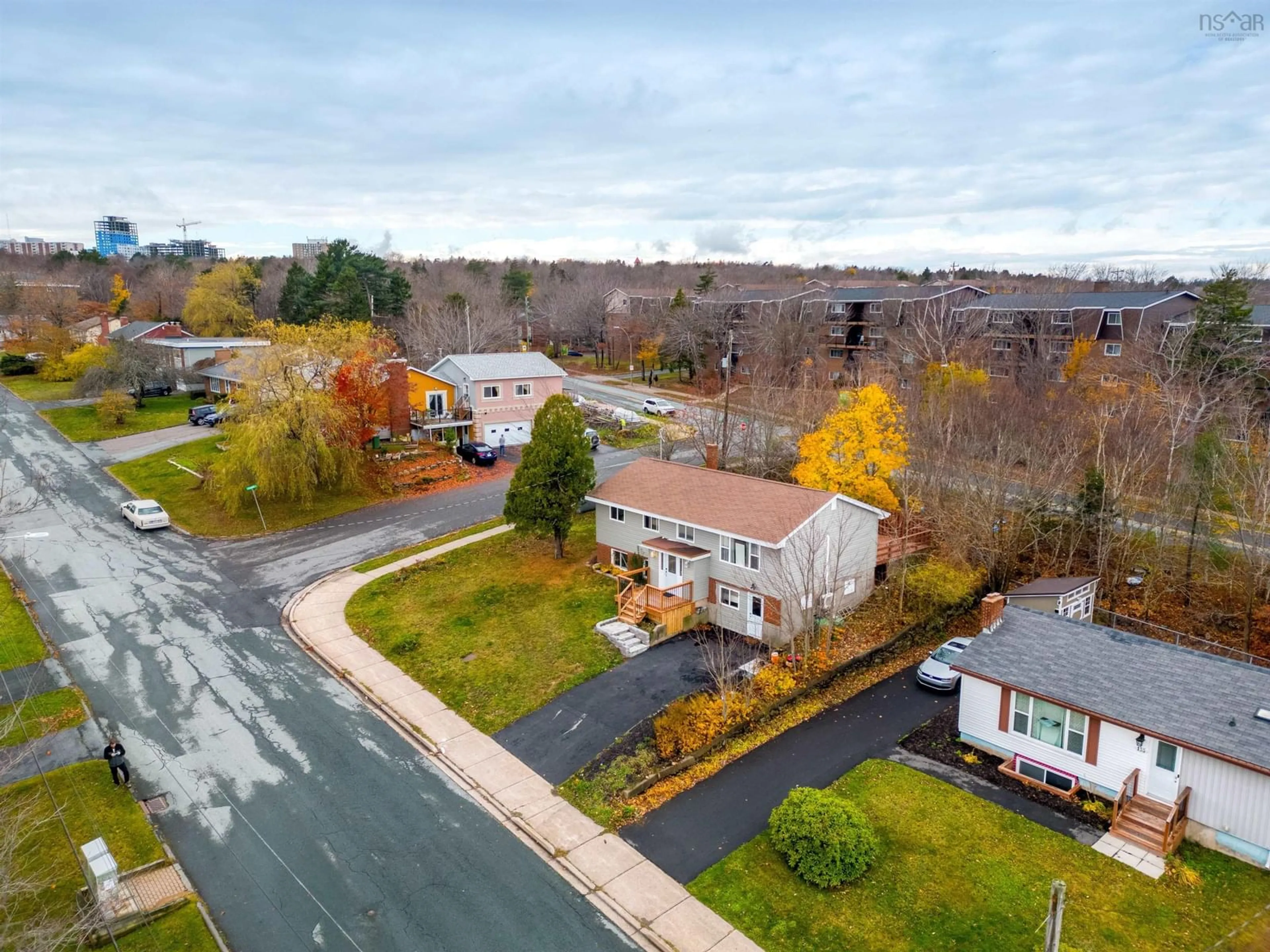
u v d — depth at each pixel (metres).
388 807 20.39
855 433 33.09
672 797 20.83
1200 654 21.11
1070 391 53.31
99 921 14.91
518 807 20.41
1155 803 19.27
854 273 184.25
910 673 27.41
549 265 194.12
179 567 36.44
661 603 30.19
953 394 45.34
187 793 20.81
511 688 26.02
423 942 16.17
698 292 103.81
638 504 32.72
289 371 43.16
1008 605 26.16
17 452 53.53
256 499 42.22
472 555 37.09
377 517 43.09
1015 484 39.03
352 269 82.00
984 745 22.52
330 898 17.34
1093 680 20.91
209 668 27.52
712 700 24.23
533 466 34.66
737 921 16.66
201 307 94.12
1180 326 53.88
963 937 16.03
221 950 15.84
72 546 38.72
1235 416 38.91
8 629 30.05
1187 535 33.78
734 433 51.12
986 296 83.25
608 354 104.44
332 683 26.61
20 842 16.03
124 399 62.00
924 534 35.50
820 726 24.17
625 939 16.27
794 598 28.17
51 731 23.50
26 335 92.25
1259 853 17.94
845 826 17.81
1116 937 15.89
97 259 163.75
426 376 55.75
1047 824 19.45
